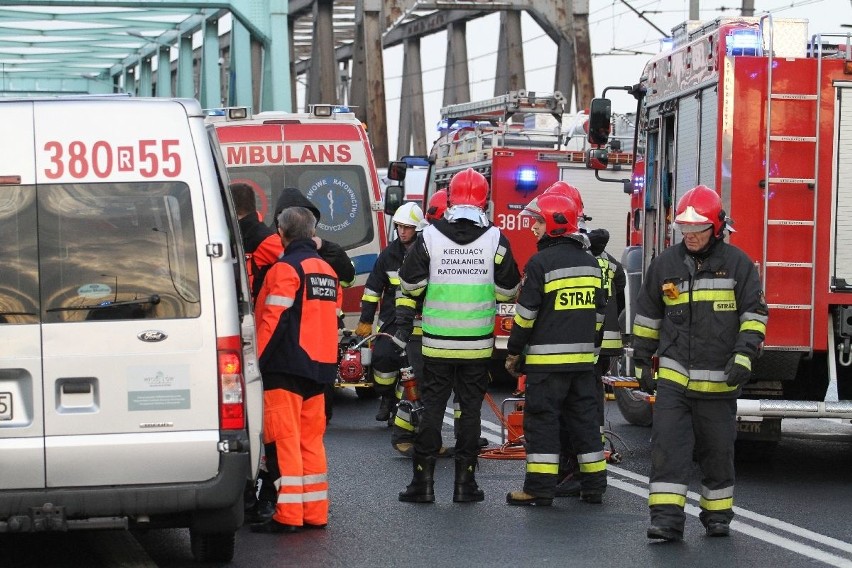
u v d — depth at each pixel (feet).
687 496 30.60
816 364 33.86
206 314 21.49
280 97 115.24
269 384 26.40
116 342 21.29
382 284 37.04
